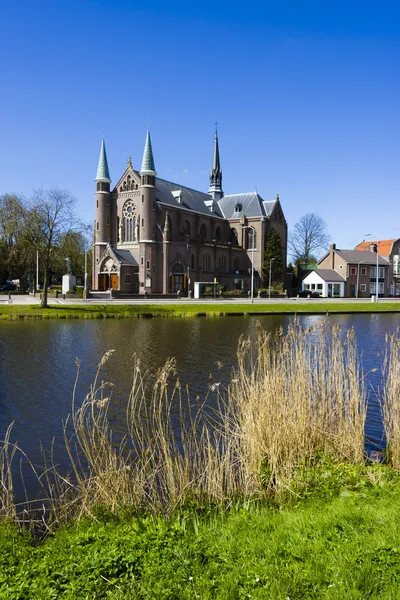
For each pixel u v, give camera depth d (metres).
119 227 75.81
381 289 90.19
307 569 4.39
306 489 7.14
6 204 76.69
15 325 34.09
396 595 3.96
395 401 9.31
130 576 4.43
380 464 8.34
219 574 4.40
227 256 89.00
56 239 50.03
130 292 71.88
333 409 9.51
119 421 11.66
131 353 21.80
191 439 10.08
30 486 8.19
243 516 6.05
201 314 44.09
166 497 7.21
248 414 8.54
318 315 46.91
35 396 14.08
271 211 94.38
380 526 5.32
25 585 4.32
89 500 6.90
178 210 79.44
